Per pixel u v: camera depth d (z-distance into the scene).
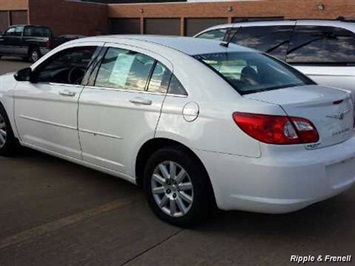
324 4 31.31
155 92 4.34
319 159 3.75
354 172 4.15
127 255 3.73
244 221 4.38
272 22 7.30
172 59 4.35
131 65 4.64
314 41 6.80
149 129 4.27
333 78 6.48
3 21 37.56
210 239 4.03
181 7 38.09
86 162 5.07
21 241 3.94
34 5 35.62
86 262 3.62
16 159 6.27
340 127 4.07
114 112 4.59
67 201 4.84
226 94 3.95
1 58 27.52
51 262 3.61
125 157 4.59
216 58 4.45
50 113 5.36
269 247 3.91
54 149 5.45
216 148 3.85
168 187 4.26
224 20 35.94
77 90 5.00
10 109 6.00
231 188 3.84
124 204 4.78
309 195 3.73
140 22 40.84
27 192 5.07
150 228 4.23
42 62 5.62
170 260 3.67
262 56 4.95
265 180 3.67
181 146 4.12
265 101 3.80
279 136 3.65
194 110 3.98
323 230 4.22
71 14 38.88
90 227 4.23
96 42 5.09
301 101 3.84
